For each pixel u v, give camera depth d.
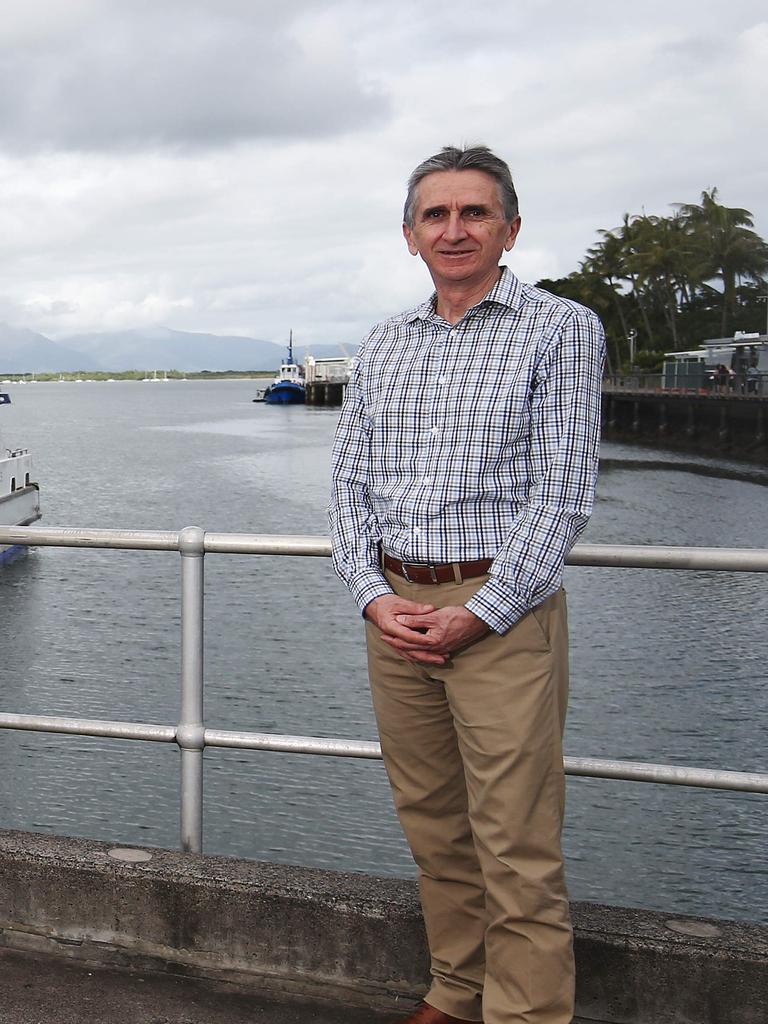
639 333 95.12
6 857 2.75
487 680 2.12
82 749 11.21
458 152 2.16
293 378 157.38
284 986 2.58
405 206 2.24
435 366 2.18
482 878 2.35
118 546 2.84
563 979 2.15
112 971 2.65
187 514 32.69
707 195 88.00
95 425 91.31
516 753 2.10
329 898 2.54
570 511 2.08
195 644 2.83
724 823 9.23
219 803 9.87
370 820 9.47
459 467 2.12
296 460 51.38
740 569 2.41
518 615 2.07
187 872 2.64
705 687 12.96
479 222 2.13
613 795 9.80
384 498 2.24
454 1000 2.36
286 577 20.05
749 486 37.09
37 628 16.56
